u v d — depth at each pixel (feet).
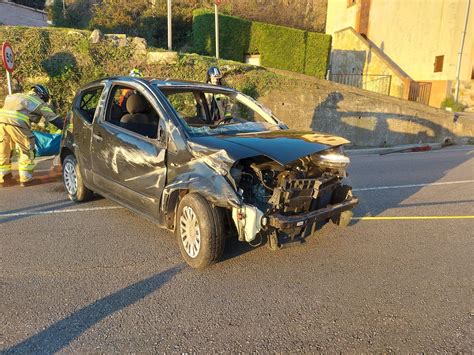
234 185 11.41
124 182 14.99
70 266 12.70
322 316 10.00
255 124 15.62
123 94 16.56
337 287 11.50
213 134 13.67
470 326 9.59
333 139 13.30
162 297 10.87
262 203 12.03
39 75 35.42
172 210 13.32
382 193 22.29
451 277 12.17
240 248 14.19
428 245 14.73
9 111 22.07
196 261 12.19
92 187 17.44
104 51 37.86
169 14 41.06
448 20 74.23
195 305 10.47
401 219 17.69
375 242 14.98
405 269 12.71
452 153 39.99
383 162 34.22
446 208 19.40
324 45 71.05
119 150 15.01
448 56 74.43
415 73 80.89
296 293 11.13
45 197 20.59
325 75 72.74
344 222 14.35
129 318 9.84
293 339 9.05
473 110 73.67
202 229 11.72
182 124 13.35
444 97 75.15
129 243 14.62
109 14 63.82
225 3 74.28
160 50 40.16
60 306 10.36
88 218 17.31
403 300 10.80
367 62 77.41
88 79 36.96
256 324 9.63
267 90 41.70
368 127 44.57
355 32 79.92
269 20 88.99
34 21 93.91
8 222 16.81
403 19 81.00
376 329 9.46
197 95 18.43
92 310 10.19
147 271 12.43
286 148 11.91
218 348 8.71
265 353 8.55
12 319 9.73
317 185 12.37
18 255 13.48
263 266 12.82
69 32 37.42
